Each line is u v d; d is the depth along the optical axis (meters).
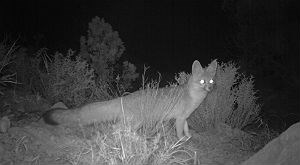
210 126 1.36
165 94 1.16
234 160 1.06
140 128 1.13
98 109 1.06
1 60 1.30
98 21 1.89
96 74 1.79
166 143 0.98
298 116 1.85
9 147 0.86
